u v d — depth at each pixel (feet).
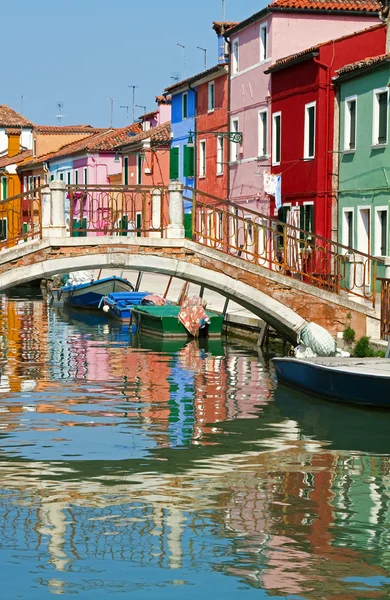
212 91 142.41
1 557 33.53
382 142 90.07
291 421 54.54
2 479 42.39
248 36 125.80
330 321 74.23
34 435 50.65
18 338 95.91
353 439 50.42
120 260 71.41
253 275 73.31
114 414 56.18
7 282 69.62
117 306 114.93
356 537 35.47
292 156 108.58
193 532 35.96
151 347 87.81
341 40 100.42
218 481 42.39
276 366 67.51
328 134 100.07
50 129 244.42
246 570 32.48
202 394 62.69
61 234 70.28
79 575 32.01
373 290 74.18
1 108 279.90
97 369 73.51
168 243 72.13
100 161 200.75
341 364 61.11
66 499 39.65
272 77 115.85
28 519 37.22
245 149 127.44
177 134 158.40
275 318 73.97
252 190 124.77
